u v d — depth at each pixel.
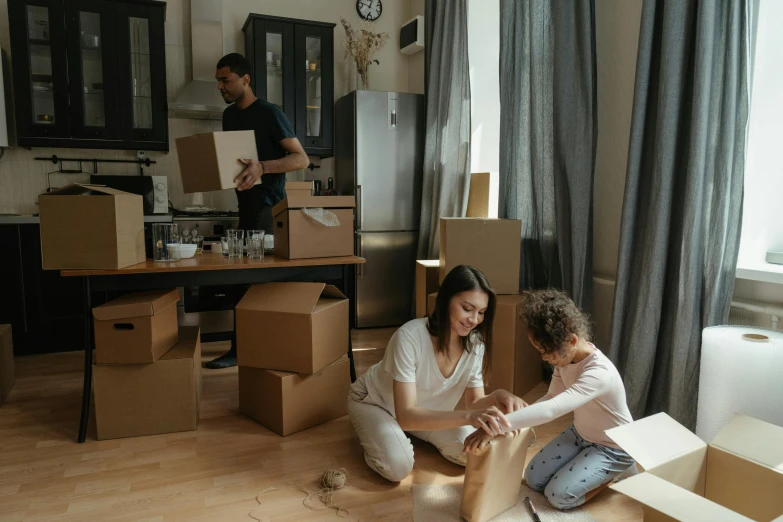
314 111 4.45
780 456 1.36
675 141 2.22
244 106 3.19
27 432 2.39
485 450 1.64
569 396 1.71
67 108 3.85
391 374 1.84
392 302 4.43
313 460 2.15
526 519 1.76
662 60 2.22
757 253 2.41
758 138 2.37
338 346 2.59
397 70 4.91
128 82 3.96
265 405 2.43
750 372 1.82
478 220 2.86
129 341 2.28
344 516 1.78
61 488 1.93
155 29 3.99
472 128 4.15
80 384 3.02
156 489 1.93
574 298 2.80
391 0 4.86
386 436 1.99
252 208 3.13
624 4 2.76
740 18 2.07
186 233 2.79
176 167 4.39
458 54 3.84
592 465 1.82
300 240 2.65
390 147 4.30
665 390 2.36
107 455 2.18
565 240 2.88
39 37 3.78
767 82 2.34
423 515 1.77
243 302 2.47
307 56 4.38
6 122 3.86
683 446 1.40
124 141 4.01
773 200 2.39
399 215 4.38
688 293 2.16
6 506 1.82
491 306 1.83
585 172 2.75
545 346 1.78
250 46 4.28
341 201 2.73
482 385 1.99
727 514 1.07
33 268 3.57
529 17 3.00
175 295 2.53
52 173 4.11
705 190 2.15
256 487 1.95
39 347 3.63
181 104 3.99
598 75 2.95
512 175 3.23
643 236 2.43
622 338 2.49
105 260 2.26
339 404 2.57
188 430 2.40
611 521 1.76
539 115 3.00
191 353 2.43
